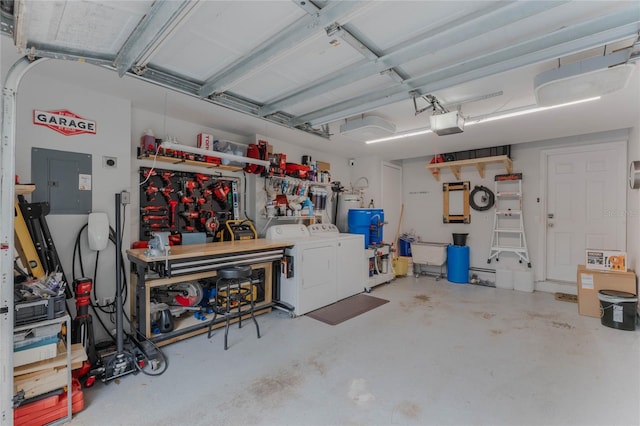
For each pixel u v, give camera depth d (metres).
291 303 3.56
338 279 4.08
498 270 4.92
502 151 4.88
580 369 2.33
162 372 2.29
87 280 2.29
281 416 1.81
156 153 3.03
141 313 2.60
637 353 2.58
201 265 2.79
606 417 1.78
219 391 2.05
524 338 2.91
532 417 1.79
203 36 1.87
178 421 1.77
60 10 1.30
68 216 2.58
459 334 3.00
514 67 2.07
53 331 1.80
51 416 1.73
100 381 2.16
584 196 4.44
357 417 1.80
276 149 4.45
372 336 2.95
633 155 3.79
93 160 2.70
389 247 5.30
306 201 4.61
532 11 1.52
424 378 2.21
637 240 3.49
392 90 2.58
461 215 5.54
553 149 4.62
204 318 3.11
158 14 1.41
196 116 3.36
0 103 1.52
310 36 1.73
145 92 2.74
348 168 5.90
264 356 2.55
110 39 1.60
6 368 1.56
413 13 1.65
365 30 1.80
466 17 1.68
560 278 4.63
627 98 2.80
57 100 2.51
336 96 2.81
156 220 3.23
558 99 2.49
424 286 4.97
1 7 1.38
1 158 1.52
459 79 2.28
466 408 1.88
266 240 3.75
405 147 4.92
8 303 1.55
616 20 1.61
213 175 3.79
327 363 2.43
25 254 2.13
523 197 4.88
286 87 2.61
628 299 3.08
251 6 1.60
